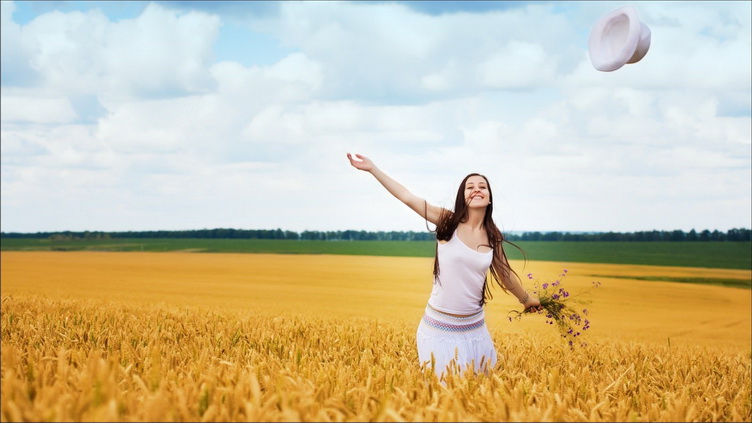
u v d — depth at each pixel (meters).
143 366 4.47
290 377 3.92
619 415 3.62
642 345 8.73
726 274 53.94
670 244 90.69
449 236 5.00
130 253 73.69
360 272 46.44
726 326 24.70
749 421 4.27
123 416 3.00
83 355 4.62
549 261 66.12
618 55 4.17
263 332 7.49
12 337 6.74
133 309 11.61
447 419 3.19
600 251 80.62
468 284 4.96
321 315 14.13
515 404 3.58
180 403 3.03
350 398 3.74
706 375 6.36
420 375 4.45
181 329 8.09
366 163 5.16
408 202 5.07
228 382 3.57
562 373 5.44
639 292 36.97
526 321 19.47
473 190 4.97
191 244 92.88
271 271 46.06
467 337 5.03
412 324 12.31
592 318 26.00
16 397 2.96
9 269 42.19
